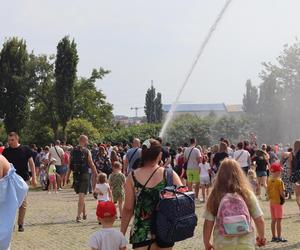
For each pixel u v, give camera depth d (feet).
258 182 74.28
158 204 21.75
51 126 231.91
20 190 24.75
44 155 104.01
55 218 55.93
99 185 50.11
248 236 20.54
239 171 21.45
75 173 52.65
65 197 83.35
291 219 55.57
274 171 41.93
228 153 70.38
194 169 71.20
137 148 50.44
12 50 214.28
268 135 245.86
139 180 22.48
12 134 44.42
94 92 252.42
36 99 229.04
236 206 20.59
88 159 52.24
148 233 21.80
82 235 44.78
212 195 21.30
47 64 224.53
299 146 56.44
